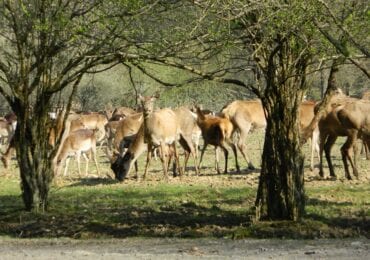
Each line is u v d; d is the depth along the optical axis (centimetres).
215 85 3875
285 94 3259
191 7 3094
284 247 2758
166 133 5684
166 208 4069
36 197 3941
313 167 5956
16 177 6303
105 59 3531
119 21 3216
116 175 5659
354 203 4078
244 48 3181
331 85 3481
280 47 3080
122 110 10550
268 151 3306
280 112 3272
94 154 6259
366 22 2806
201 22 2958
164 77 4109
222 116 6253
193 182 5359
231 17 2842
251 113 6259
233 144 6197
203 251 2678
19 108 3872
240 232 3122
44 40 3603
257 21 2906
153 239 3117
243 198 4397
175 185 5184
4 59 4356
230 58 3234
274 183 3294
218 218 3625
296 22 2811
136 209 4059
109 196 4703
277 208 3297
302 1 2748
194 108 7775
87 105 11725
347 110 5203
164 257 2541
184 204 4191
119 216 3794
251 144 9400
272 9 2825
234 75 4141
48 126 3969
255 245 2831
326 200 4197
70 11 3350
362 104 5216
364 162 6625
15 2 3500
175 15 3167
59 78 3816
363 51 2809
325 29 2909
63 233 3372
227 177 5675
